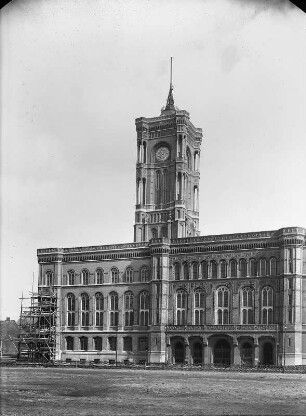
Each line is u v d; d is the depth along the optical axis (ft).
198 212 536.42
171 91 549.95
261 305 375.04
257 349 367.66
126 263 430.61
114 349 425.28
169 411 127.54
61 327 445.78
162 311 401.49
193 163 541.75
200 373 297.94
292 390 185.26
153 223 515.91
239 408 133.90
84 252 445.37
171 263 409.90
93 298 437.99
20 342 441.68
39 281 456.45
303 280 363.56
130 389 183.93
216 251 394.93
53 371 304.30
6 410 127.44
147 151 529.45
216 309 390.42
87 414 121.39
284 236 366.22
